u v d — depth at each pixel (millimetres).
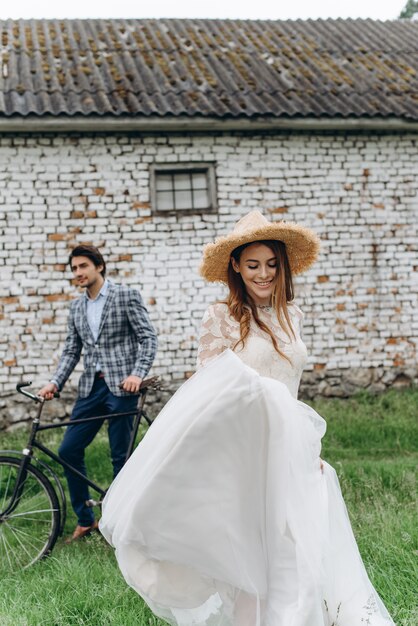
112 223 10250
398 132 10953
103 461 7297
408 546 4238
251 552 2971
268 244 3318
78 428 5355
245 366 3006
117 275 10258
